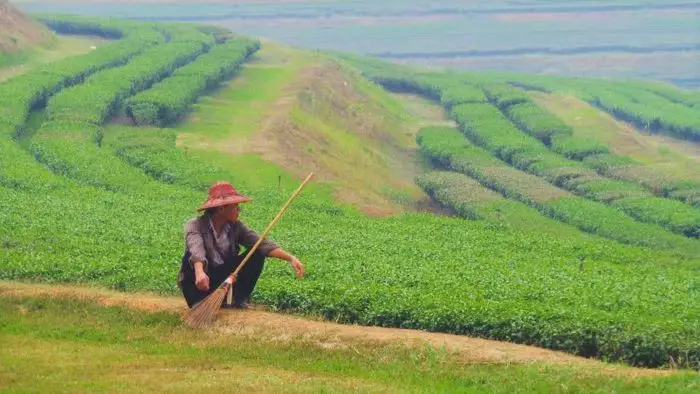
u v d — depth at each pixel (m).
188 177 58.03
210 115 77.56
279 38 155.38
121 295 22.11
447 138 84.56
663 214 62.59
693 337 21.16
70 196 49.56
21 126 67.25
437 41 155.38
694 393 16.05
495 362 17.53
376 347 18.11
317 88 91.25
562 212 62.91
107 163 58.28
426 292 26.83
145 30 111.00
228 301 18.39
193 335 18.19
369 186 71.12
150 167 59.75
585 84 120.50
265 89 88.38
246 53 100.50
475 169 74.25
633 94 114.25
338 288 25.50
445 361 17.45
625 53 150.00
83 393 14.38
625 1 174.00
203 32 114.00
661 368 20.48
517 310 23.05
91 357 16.66
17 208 43.44
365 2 173.75
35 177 52.59
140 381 15.16
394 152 86.88
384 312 23.70
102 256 32.34
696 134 94.19
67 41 105.62
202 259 17.95
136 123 72.12
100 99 72.75
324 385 15.33
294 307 24.84
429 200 70.50
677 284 35.53
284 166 65.44
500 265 37.56
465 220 54.78
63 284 27.53
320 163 70.25
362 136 86.38
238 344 17.72
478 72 130.38
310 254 36.81
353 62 122.00
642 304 28.58
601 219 60.66
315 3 172.88
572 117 94.38
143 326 18.91
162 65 87.44
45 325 18.91
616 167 76.00
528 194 67.25
